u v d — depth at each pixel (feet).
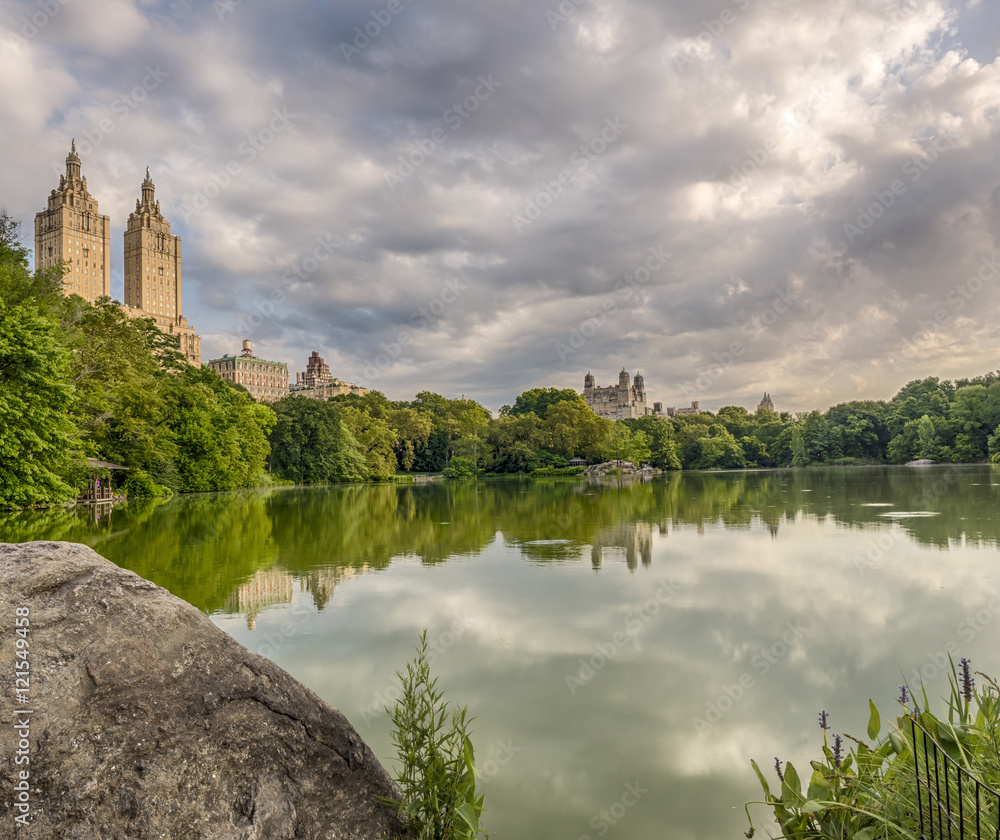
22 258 81.61
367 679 23.39
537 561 47.57
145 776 9.12
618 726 19.74
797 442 321.32
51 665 9.16
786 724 19.77
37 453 70.08
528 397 391.86
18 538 53.72
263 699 10.68
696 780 16.69
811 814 12.66
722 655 25.98
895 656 25.35
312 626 30.14
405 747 12.08
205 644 10.69
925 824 10.65
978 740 11.97
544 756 17.97
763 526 66.08
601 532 64.69
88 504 93.81
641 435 301.43
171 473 130.31
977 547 48.19
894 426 294.05
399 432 273.75
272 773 10.19
